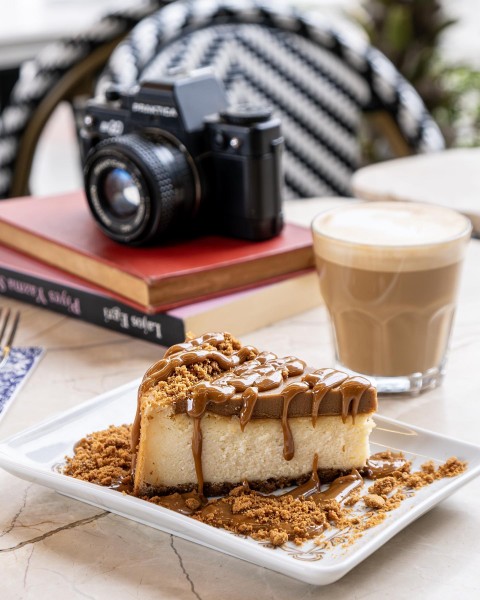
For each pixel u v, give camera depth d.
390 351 0.75
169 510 0.64
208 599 0.61
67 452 0.70
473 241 0.99
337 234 0.75
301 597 0.61
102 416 0.72
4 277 0.91
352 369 0.77
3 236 0.94
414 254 0.73
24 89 1.23
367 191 1.08
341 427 0.67
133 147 0.83
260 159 0.85
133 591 0.62
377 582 0.62
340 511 0.65
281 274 0.86
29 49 1.75
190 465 0.67
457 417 0.73
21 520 0.66
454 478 0.66
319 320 0.86
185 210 0.86
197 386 0.67
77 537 0.65
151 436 0.66
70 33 1.80
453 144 2.16
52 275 0.88
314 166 1.28
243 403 0.67
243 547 0.61
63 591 0.62
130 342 0.84
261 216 0.86
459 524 0.65
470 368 0.79
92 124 0.91
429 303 0.74
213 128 0.85
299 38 1.26
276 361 0.69
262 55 1.22
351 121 1.30
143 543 0.64
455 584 0.62
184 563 0.63
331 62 1.28
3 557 0.64
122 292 0.84
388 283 0.73
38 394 0.77
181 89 0.85
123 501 0.64
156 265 0.83
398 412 0.74
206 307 0.82
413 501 0.65
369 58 1.29
